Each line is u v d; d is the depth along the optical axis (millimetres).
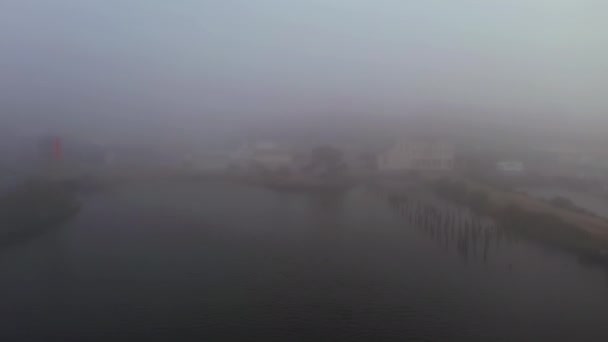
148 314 16781
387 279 20453
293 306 17609
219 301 18031
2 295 18594
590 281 19953
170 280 20234
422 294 18719
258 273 21250
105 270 21484
